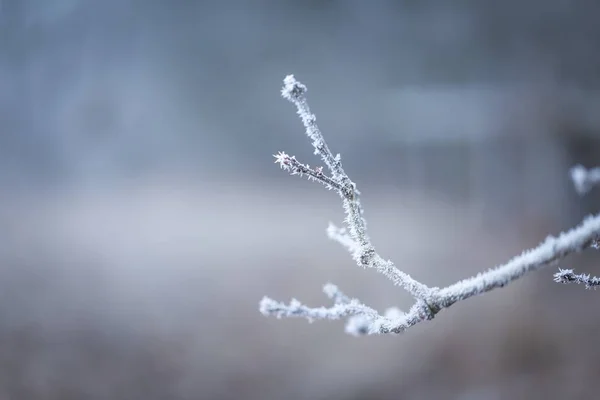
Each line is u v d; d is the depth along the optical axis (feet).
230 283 9.04
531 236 9.80
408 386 6.79
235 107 20.06
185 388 6.96
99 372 7.02
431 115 15.38
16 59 15.66
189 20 19.02
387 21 17.44
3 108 15.71
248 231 12.05
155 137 18.85
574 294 7.49
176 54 19.24
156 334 7.74
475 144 12.89
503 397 6.35
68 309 8.03
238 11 19.29
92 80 17.11
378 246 10.47
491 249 9.71
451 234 10.50
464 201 12.17
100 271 9.26
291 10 19.26
